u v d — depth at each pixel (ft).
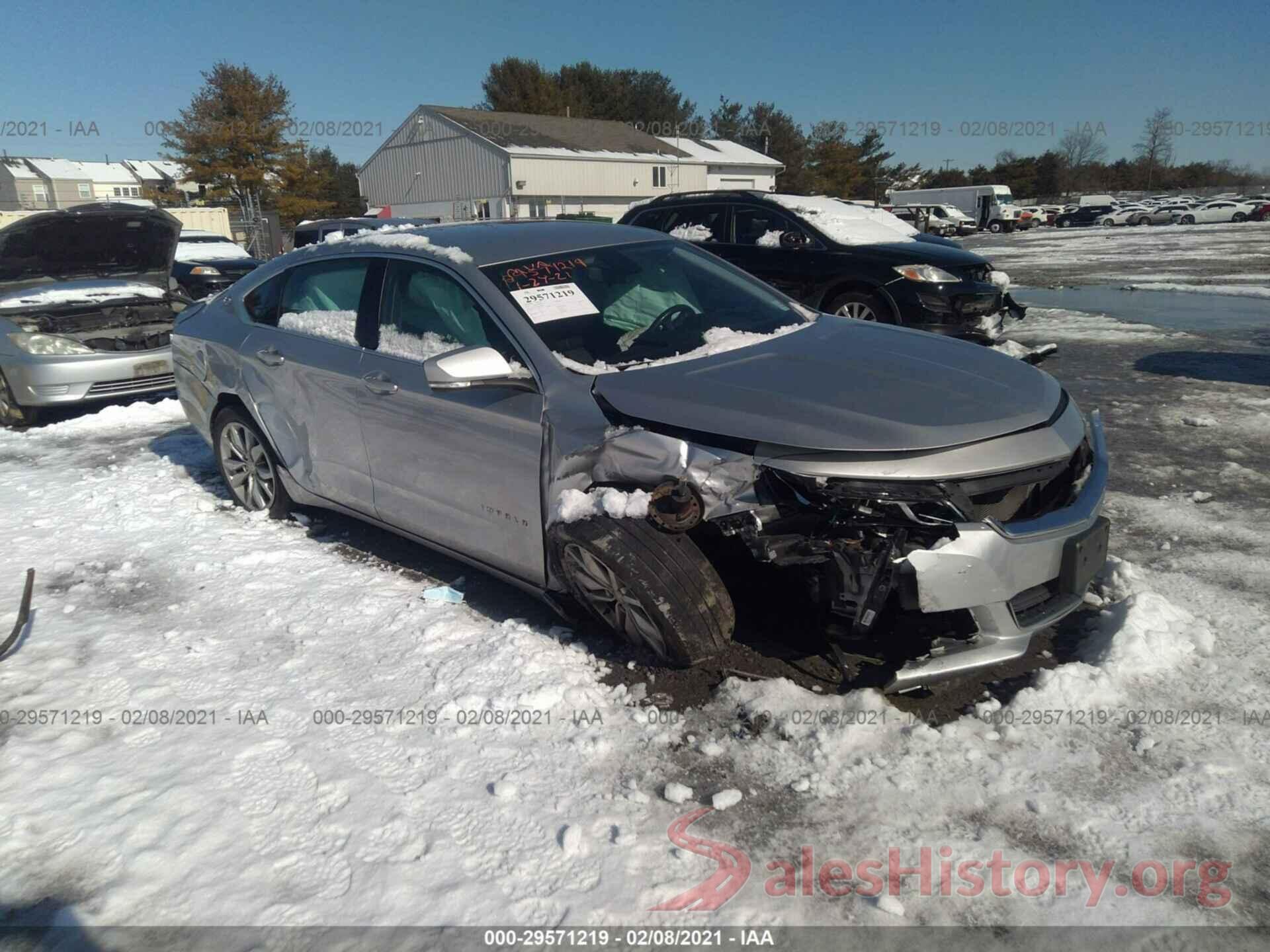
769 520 9.37
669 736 9.55
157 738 9.82
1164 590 12.32
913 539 9.16
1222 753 8.86
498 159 139.33
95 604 13.33
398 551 15.03
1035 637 11.25
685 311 12.85
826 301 28.71
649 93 233.55
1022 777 8.67
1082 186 271.28
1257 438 19.81
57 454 21.97
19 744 9.81
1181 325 37.01
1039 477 9.75
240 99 107.24
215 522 16.69
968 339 26.58
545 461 10.75
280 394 14.96
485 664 11.01
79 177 275.80
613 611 10.69
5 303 25.35
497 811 8.50
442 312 12.59
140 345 25.91
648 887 7.57
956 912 7.23
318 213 117.50
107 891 7.68
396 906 7.43
